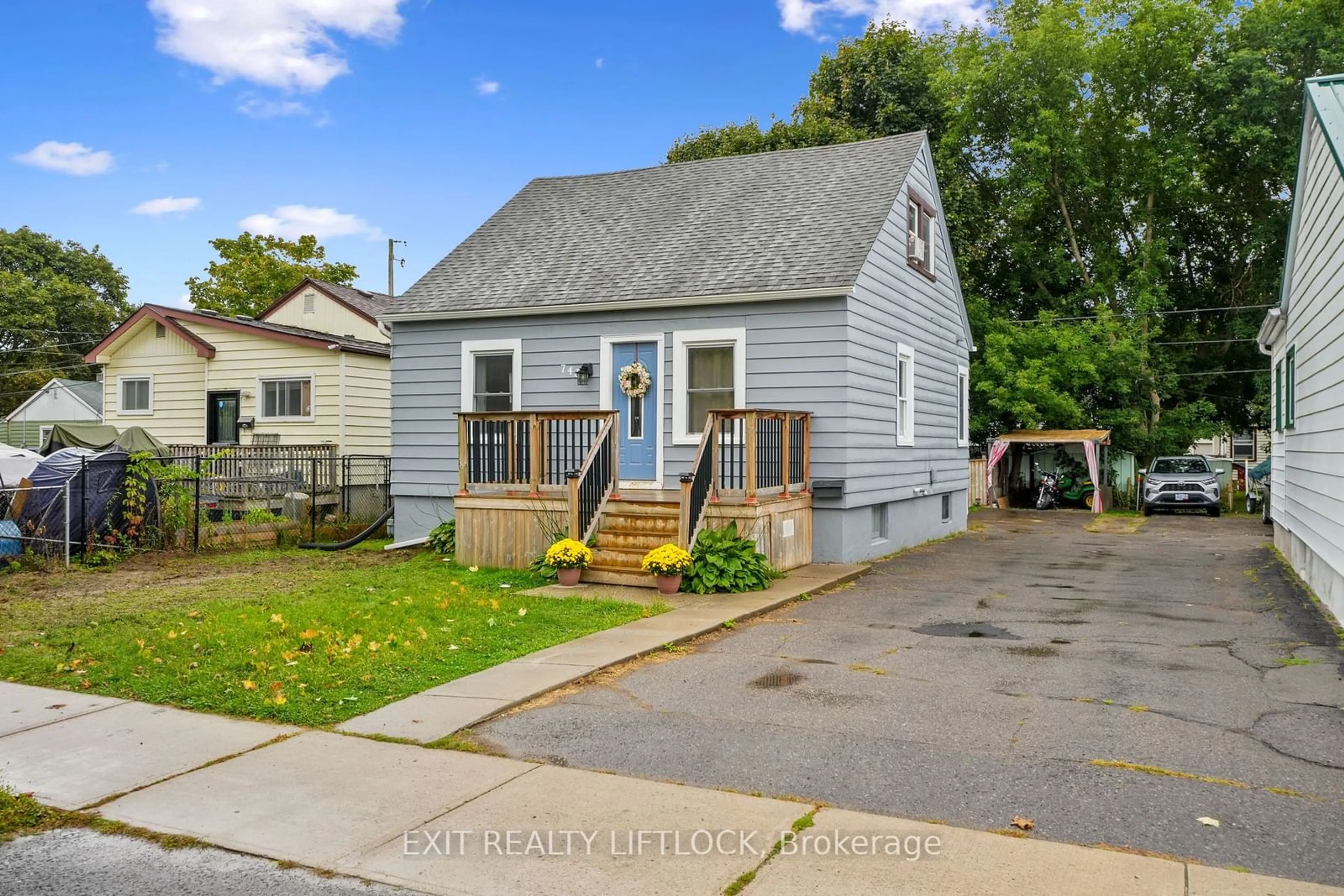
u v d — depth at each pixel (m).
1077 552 15.92
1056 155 30.09
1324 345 10.27
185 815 4.46
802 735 5.59
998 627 8.96
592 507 11.70
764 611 9.66
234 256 41.59
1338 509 9.24
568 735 5.59
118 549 13.91
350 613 8.94
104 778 4.92
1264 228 29.64
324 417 20.00
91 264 49.97
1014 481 29.86
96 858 4.05
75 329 48.28
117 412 22.50
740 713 6.04
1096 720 5.86
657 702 6.30
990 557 15.07
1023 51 29.81
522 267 15.67
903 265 15.55
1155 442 30.39
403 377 15.77
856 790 4.70
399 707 6.10
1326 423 10.09
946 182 29.97
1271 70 28.83
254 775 4.95
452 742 5.46
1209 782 4.81
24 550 13.33
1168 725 5.75
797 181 16.08
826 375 12.95
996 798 4.59
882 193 14.70
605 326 14.22
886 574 12.80
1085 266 32.28
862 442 13.55
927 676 7.01
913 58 32.47
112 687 6.57
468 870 3.89
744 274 13.47
